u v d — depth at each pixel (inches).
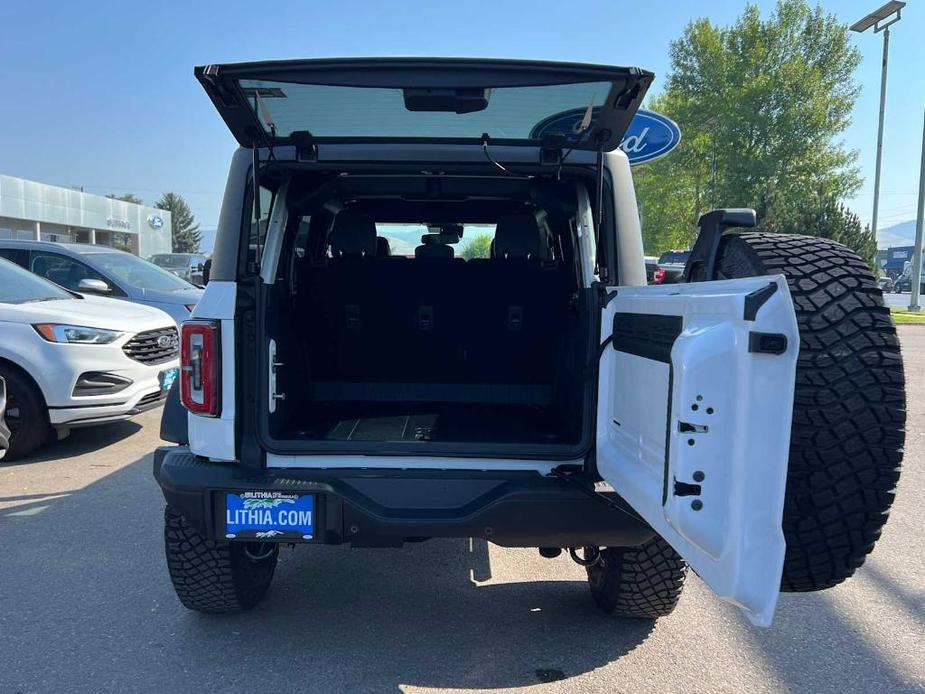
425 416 141.2
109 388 243.9
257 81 98.0
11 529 179.0
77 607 139.1
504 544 107.1
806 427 79.2
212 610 134.0
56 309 245.9
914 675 120.9
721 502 73.9
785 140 1598.2
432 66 96.3
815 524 81.2
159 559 161.8
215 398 108.0
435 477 107.7
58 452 252.8
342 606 142.2
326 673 117.7
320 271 153.3
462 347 158.1
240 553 128.7
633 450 97.9
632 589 126.9
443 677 117.2
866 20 1079.6
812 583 85.8
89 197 1927.9
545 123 111.4
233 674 117.0
